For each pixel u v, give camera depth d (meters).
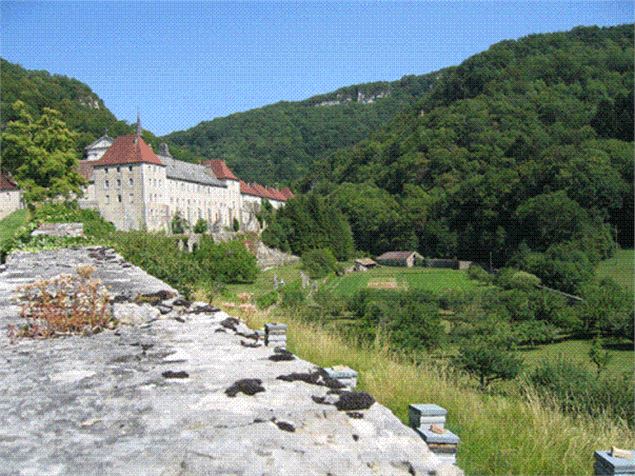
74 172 66.25
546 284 78.88
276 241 122.00
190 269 19.06
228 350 6.02
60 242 19.69
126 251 19.62
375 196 143.38
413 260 121.38
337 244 127.25
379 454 3.54
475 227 113.25
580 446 7.71
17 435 3.60
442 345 42.72
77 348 6.10
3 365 5.35
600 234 88.06
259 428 3.79
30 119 64.69
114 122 139.88
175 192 107.31
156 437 3.60
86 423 3.82
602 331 57.34
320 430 3.86
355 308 61.22
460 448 7.42
